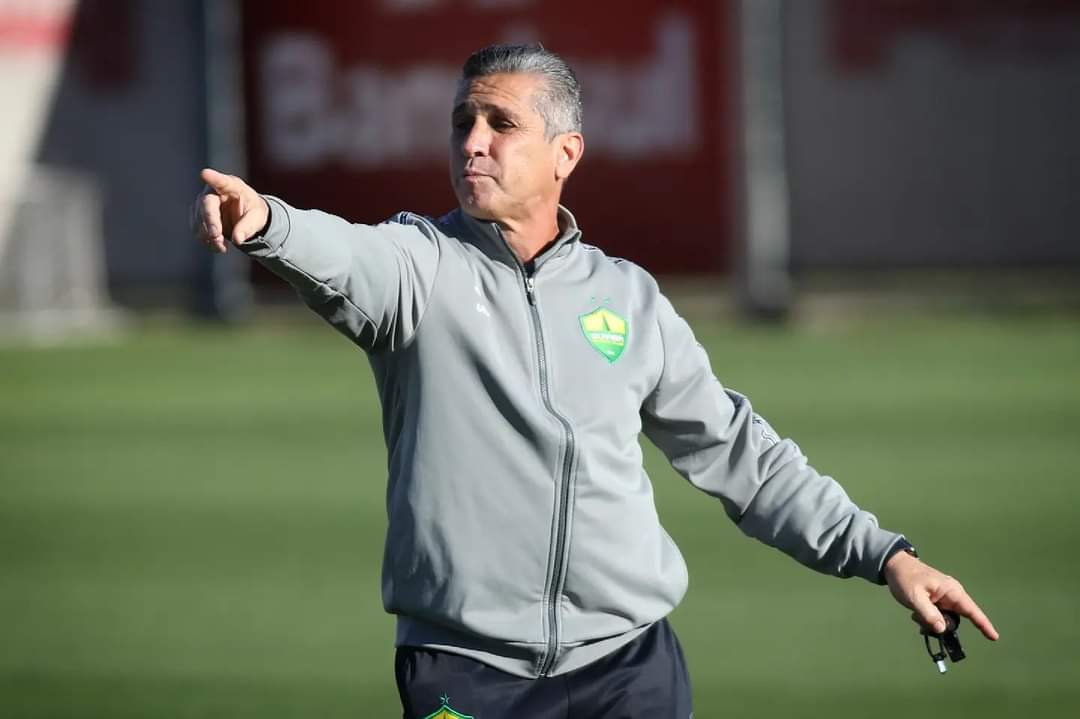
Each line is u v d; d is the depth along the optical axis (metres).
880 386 51.44
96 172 78.25
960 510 33.69
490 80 12.12
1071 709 21.20
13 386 56.41
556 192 12.38
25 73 78.00
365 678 23.05
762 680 22.66
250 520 34.28
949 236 73.38
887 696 21.84
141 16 77.31
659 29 70.19
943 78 72.62
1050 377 52.34
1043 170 72.69
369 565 30.16
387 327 11.75
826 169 73.50
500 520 11.74
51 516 35.09
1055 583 27.72
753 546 31.16
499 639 11.81
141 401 52.25
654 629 12.55
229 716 21.33
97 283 77.69
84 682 22.98
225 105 74.19
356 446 43.09
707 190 70.81
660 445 12.94
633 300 12.43
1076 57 72.00
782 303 70.62
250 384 55.81
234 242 10.52
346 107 72.19
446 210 71.56
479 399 11.80
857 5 72.62
